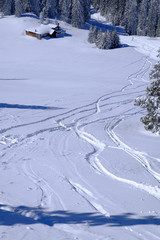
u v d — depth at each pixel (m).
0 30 92.12
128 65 58.62
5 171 11.36
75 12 103.00
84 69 53.44
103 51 73.50
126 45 85.19
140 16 110.81
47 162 12.87
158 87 19.95
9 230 5.91
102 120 23.56
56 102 28.16
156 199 9.63
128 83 42.84
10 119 20.53
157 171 12.45
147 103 20.39
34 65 56.44
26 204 8.28
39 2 110.19
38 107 25.34
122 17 125.19
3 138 16.30
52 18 108.62
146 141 17.75
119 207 8.70
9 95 29.50
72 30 100.06
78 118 23.30
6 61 61.53
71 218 7.58
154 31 107.69
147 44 86.69
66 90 34.69
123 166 12.87
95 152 15.22
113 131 20.14
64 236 6.08
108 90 36.81
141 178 11.45
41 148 15.10
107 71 52.34
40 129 18.75
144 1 109.69
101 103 29.88
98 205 8.75
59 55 67.75
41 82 39.12
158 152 15.16
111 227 7.23
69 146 15.82
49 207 8.25
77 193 9.53
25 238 5.64
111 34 79.94
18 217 6.93
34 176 11.04
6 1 104.19
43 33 87.50
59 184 10.28
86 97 31.66
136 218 8.02
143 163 13.56
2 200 8.40
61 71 50.91
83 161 13.28
